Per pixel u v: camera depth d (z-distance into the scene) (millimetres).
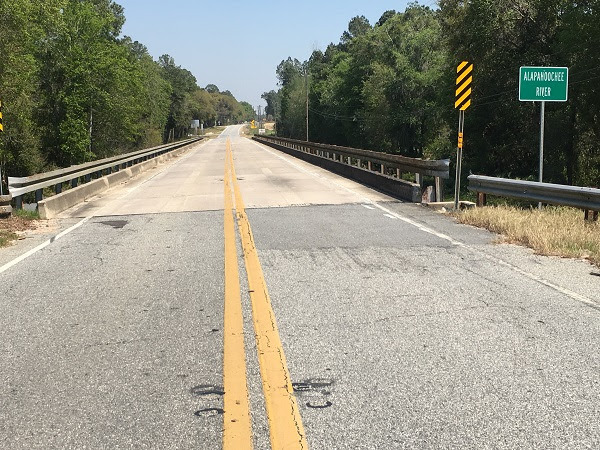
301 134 121250
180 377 4230
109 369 4422
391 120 59906
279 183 20156
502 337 4980
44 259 8758
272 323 5414
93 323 5582
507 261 7953
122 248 9422
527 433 3361
